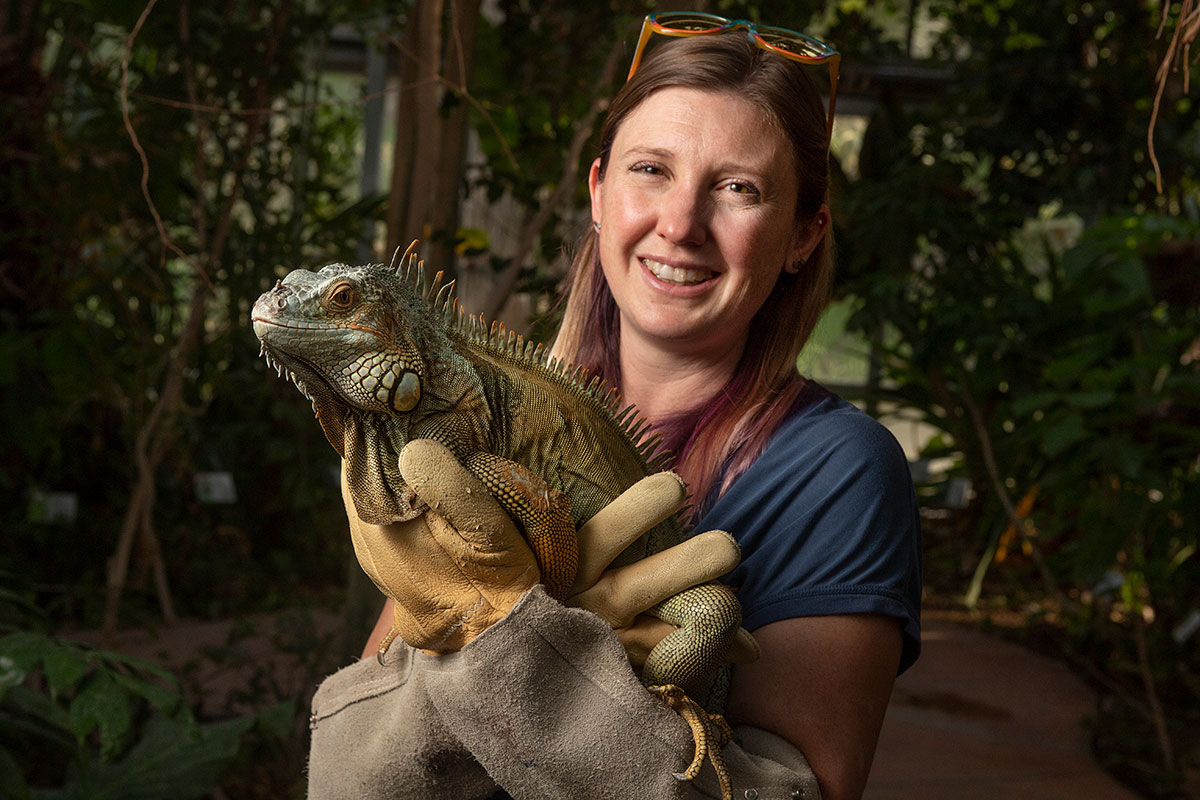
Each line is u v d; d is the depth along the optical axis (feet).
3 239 18.71
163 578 21.76
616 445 4.79
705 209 4.93
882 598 4.48
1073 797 15.39
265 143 19.88
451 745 4.57
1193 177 23.73
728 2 15.55
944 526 31.96
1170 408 19.98
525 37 16.20
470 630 4.17
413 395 4.13
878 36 26.78
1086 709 19.47
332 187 23.45
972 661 22.43
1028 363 23.82
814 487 4.69
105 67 17.60
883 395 28.09
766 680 4.44
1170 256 20.44
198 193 17.33
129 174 17.16
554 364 4.83
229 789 12.74
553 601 4.01
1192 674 20.25
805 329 5.38
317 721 5.33
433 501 3.95
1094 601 22.49
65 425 22.00
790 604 4.50
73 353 19.17
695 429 5.24
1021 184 25.73
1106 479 18.78
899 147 27.68
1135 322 19.97
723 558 4.15
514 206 26.37
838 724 4.35
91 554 23.03
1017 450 24.66
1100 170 24.61
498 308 12.25
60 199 18.34
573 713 4.06
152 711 11.85
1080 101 24.79
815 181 5.24
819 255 5.45
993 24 26.04
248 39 16.75
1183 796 15.72
